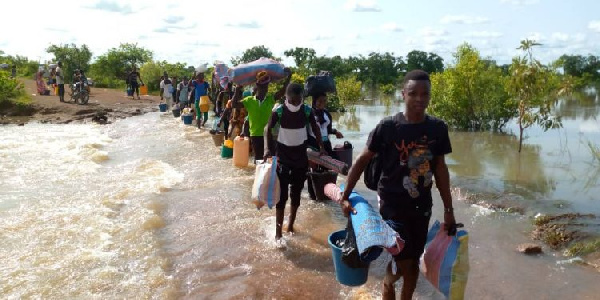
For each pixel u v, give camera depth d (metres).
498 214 6.90
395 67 69.19
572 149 11.44
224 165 10.16
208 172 9.53
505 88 12.38
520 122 11.23
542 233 6.11
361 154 3.75
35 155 11.27
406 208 3.64
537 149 11.56
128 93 30.05
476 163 10.02
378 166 3.76
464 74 14.45
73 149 12.09
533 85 10.96
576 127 15.24
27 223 6.43
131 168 10.00
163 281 4.81
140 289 4.64
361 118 19.03
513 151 11.34
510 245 5.79
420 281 4.82
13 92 20.67
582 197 7.50
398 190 3.63
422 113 3.56
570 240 5.84
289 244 5.76
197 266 5.18
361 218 3.60
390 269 3.80
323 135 7.46
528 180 8.57
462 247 3.69
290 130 5.71
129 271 5.05
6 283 4.70
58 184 8.59
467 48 14.72
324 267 5.19
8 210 7.01
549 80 11.28
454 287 3.67
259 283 4.77
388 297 3.88
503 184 8.28
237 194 7.85
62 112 20.23
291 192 6.02
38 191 8.10
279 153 5.79
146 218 6.55
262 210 7.04
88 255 5.39
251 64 9.40
